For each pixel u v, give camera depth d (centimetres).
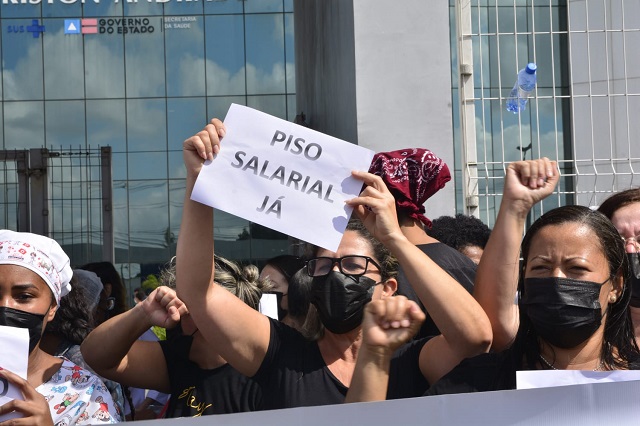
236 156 277
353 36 530
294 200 274
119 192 2523
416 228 395
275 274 475
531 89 521
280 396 284
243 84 2550
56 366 312
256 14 2558
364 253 287
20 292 301
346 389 283
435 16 527
